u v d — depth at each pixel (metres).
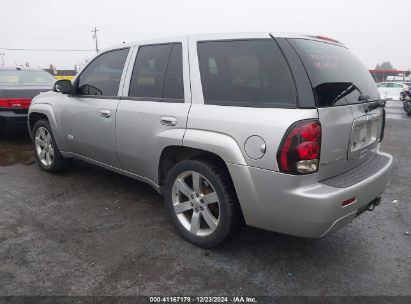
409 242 3.29
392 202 4.25
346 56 3.11
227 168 2.84
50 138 4.93
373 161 3.16
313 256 3.03
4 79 7.44
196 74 3.05
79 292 2.52
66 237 3.28
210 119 2.83
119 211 3.86
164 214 3.79
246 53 2.81
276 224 2.62
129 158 3.66
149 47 3.56
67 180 4.82
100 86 4.03
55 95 4.74
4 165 5.52
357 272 2.81
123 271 2.77
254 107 2.64
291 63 2.56
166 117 3.15
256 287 2.61
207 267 2.84
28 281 2.63
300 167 2.40
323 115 2.46
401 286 2.64
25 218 3.66
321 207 2.40
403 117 13.62
